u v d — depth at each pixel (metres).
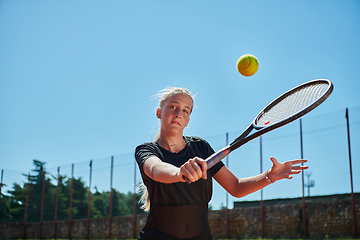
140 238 2.40
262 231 18.11
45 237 25.75
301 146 17.02
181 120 2.49
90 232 23.92
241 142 2.60
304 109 2.47
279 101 3.03
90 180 24.11
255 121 2.76
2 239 25.53
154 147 2.44
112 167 23.00
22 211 27.08
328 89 2.54
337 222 16.23
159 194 2.34
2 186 26.25
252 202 23.00
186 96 2.54
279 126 2.52
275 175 2.47
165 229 2.34
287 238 17.34
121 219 22.73
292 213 17.55
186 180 1.77
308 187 17.77
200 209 2.41
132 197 24.27
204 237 2.40
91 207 24.53
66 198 28.02
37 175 28.00
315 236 16.66
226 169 2.64
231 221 19.30
